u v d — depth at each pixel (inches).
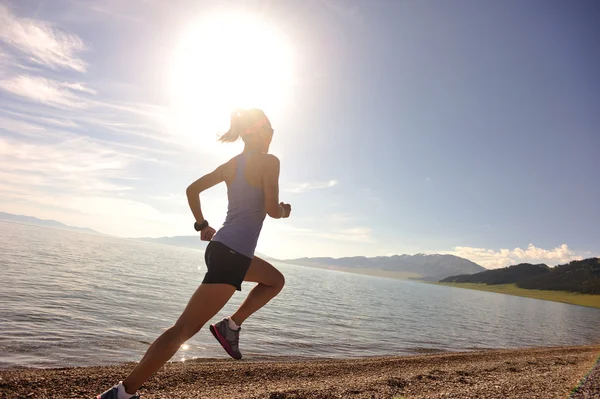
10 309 520.7
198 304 87.3
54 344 382.9
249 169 95.7
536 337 1235.2
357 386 274.1
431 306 2367.1
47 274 1039.0
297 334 711.1
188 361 403.5
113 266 1811.0
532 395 216.1
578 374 324.5
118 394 82.2
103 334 461.7
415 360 530.0
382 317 1274.6
